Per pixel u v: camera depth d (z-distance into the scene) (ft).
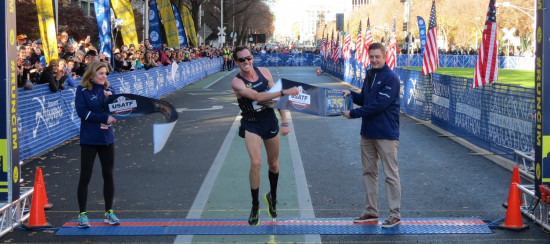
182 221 20.27
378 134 19.29
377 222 20.06
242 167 29.86
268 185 25.90
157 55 78.64
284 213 21.43
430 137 40.45
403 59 178.81
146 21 103.09
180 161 31.50
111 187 19.99
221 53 164.96
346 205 22.52
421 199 23.47
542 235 18.89
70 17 112.98
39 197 19.98
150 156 32.96
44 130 35.99
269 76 19.01
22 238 18.75
